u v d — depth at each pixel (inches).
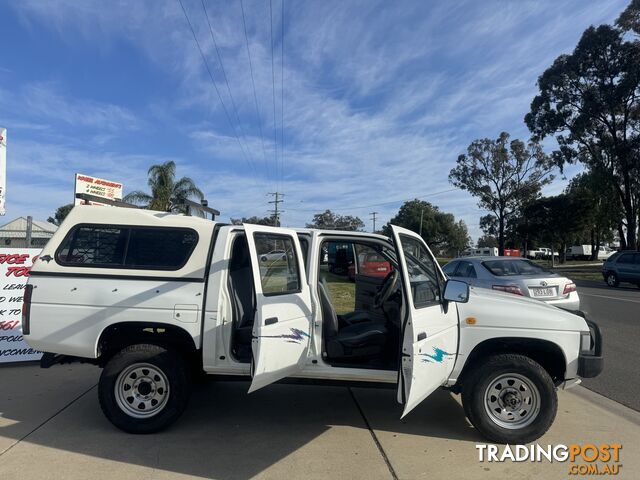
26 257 274.5
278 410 206.5
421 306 163.2
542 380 172.2
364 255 241.8
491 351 182.7
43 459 158.2
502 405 176.6
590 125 1323.8
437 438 179.2
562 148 1440.7
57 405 209.6
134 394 181.0
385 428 187.9
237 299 189.2
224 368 179.0
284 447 169.6
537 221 2166.6
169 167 1256.2
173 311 176.9
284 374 167.5
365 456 163.3
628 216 1306.6
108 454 162.4
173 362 179.2
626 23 1216.8
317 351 180.5
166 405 178.7
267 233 168.4
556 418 202.5
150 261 182.7
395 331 190.4
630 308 537.3
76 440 173.5
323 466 155.8
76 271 180.7
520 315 176.9
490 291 210.2
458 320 179.2
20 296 272.5
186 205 215.0
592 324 183.6
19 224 777.6
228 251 182.7
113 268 181.5
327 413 203.6
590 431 188.7
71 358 189.8
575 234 2185.0
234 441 174.2
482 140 2170.3
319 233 192.7
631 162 1275.8
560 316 178.1
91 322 177.0
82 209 187.6
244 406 211.3
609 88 1259.2
